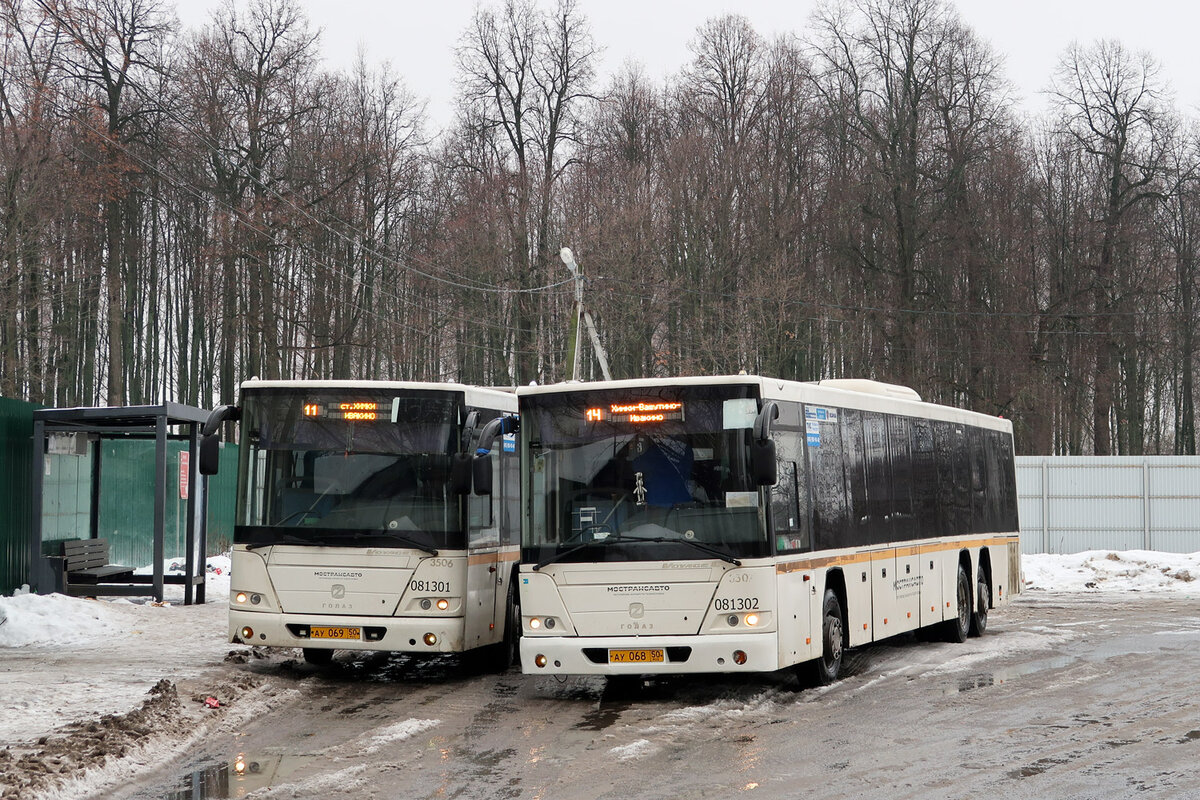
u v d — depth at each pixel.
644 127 51.91
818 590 14.17
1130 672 15.54
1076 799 8.84
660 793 9.12
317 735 11.52
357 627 14.50
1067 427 51.31
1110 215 50.12
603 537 13.05
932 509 18.34
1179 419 60.22
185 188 43.81
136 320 52.28
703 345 46.28
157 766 10.11
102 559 24.22
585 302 46.97
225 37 44.69
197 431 23.09
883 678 15.10
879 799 8.91
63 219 41.00
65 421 21.70
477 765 10.15
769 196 48.25
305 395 14.95
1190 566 33.81
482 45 51.28
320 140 46.00
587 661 12.97
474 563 15.08
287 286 46.16
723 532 12.93
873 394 17.31
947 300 48.47
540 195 49.84
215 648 16.91
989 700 13.36
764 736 11.39
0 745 10.25
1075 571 34.09
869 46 48.69
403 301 50.12
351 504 14.72
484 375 51.53
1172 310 50.50
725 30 50.12
